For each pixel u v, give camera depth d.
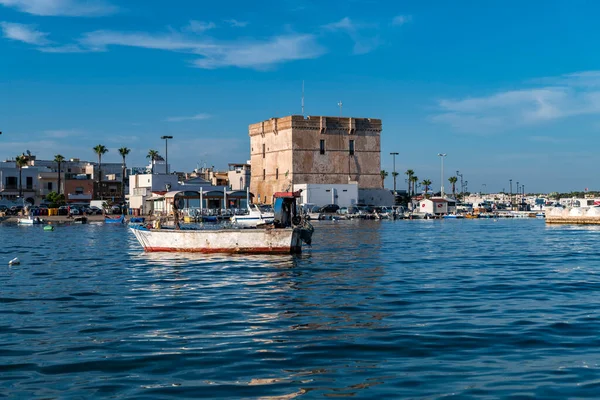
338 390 12.05
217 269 32.28
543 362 13.83
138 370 13.43
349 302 21.77
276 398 11.64
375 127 135.88
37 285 26.91
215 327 17.69
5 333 17.06
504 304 21.14
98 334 16.89
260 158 138.12
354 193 125.50
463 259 37.97
